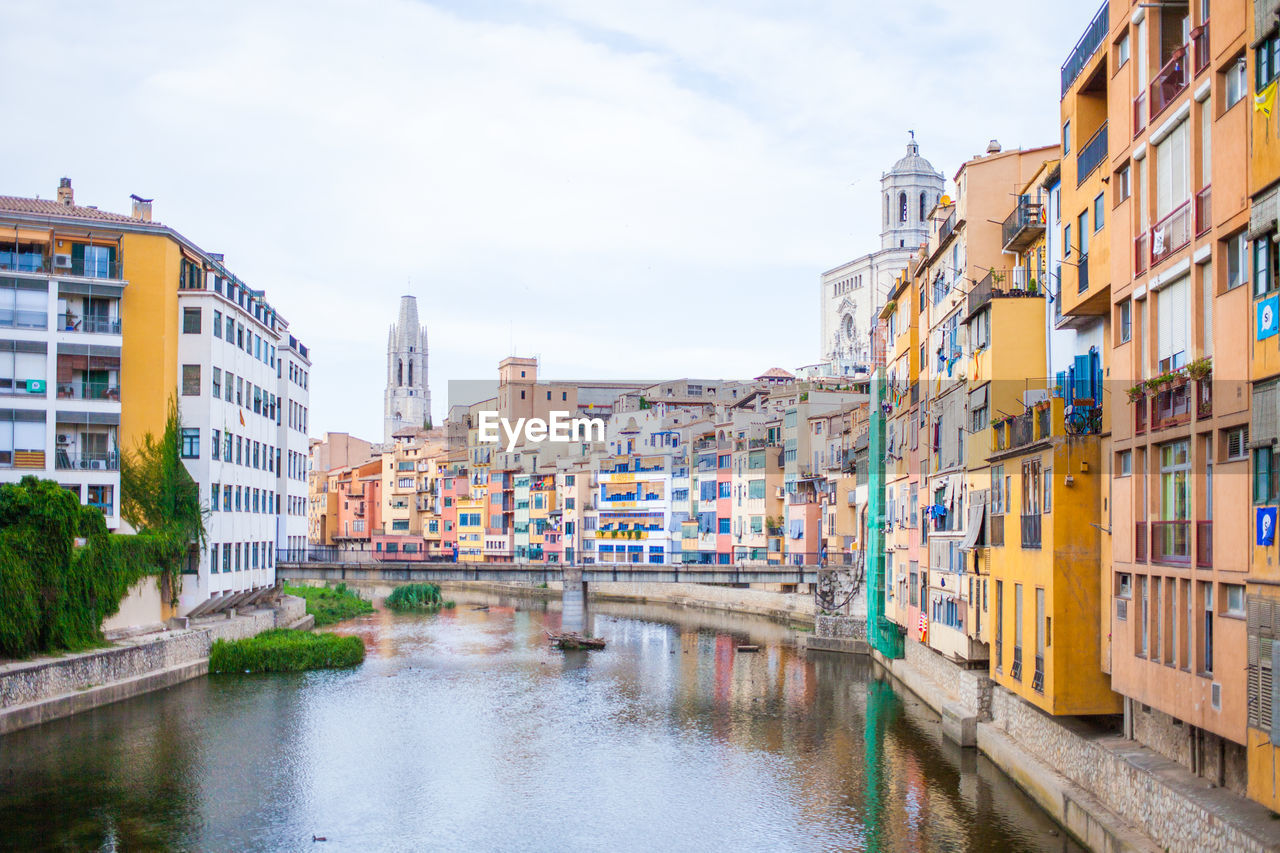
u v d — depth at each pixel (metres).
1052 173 37.22
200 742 46.47
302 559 93.31
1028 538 35.25
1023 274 42.12
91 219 61.47
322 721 51.59
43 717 47.06
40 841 33.97
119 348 61.22
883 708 53.56
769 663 70.25
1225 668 23.25
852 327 176.38
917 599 56.41
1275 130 20.80
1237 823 22.94
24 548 49.34
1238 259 22.81
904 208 170.50
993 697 42.91
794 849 33.22
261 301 79.00
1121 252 29.05
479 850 33.75
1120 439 28.98
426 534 171.88
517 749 46.56
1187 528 25.25
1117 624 29.28
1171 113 25.67
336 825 36.09
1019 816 34.44
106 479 60.22
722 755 45.06
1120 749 30.09
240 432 71.06
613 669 68.25
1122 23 28.78
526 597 131.62
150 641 57.00
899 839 33.50
